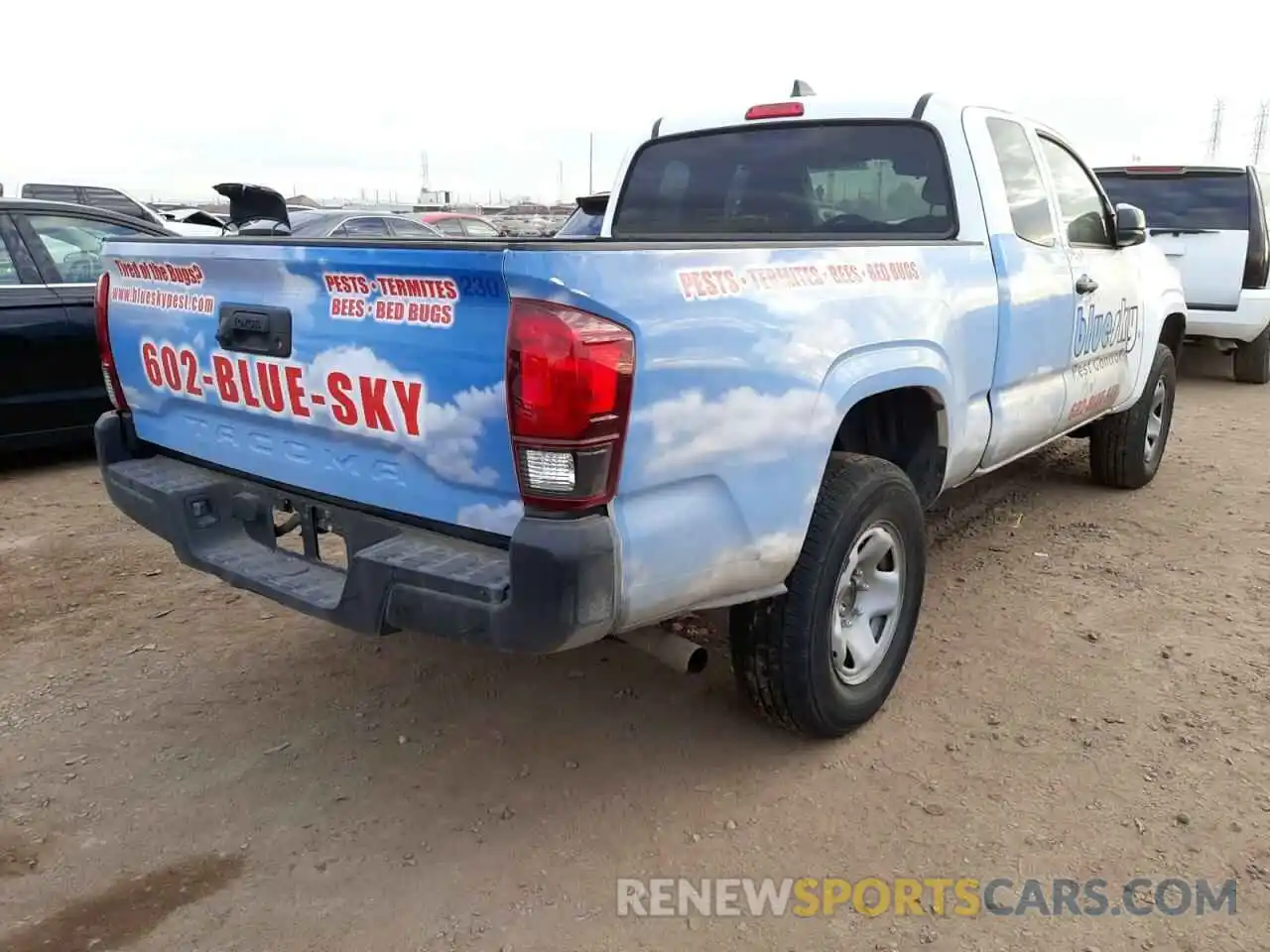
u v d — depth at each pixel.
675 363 2.39
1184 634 4.05
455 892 2.63
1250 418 8.31
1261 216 9.16
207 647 4.04
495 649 2.34
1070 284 4.42
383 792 3.06
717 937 2.46
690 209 4.57
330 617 2.66
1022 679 3.69
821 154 4.17
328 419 2.74
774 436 2.68
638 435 2.33
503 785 3.09
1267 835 2.81
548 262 2.17
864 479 3.07
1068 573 4.71
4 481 6.38
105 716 3.50
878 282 3.12
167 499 3.14
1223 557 4.90
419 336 2.44
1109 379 5.12
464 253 2.24
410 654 3.96
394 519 2.71
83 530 5.42
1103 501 5.86
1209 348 11.18
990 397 3.90
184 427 3.31
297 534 4.60
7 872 2.70
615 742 3.32
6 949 2.42
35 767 3.19
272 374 2.84
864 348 3.01
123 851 2.79
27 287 6.15
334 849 2.80
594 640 2.42
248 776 3.14
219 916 2.54
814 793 3.02
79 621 4.27
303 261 2.60
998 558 4.91
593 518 2.30
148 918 2.54
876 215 4.04
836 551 2.97
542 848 2.79
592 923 2.52
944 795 3.00
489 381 2.33
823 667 3.05
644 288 2.33
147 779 3.12
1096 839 2.80
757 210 4.37
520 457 2.27
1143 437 5.80
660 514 2.44
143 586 4.64
